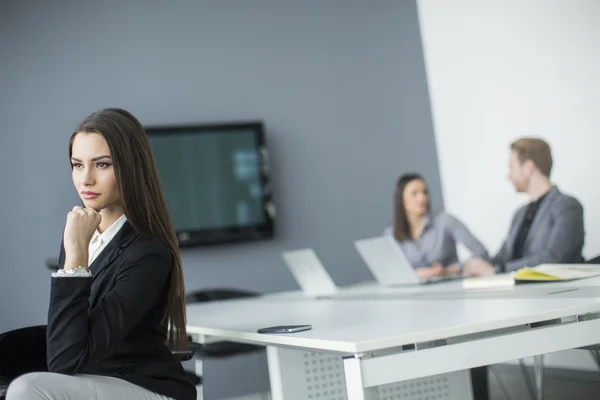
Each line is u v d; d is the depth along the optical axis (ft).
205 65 17.02
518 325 5.46
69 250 5.40
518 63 15.90
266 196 16.93
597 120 13.92
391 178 18.53
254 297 13.16
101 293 5.61
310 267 11.52
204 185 16.46
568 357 13.92
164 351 5.81
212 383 16.03
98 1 16.26
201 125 16.53
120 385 5.33
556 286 7.65
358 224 18.10
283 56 17.79
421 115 18.97
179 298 6.02
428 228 14.76
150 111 16.47
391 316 6.53
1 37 15.47
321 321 6.87
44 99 15.69
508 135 16.40
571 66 14.46
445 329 5.08
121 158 5.71
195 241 16.29
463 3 17.43
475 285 9.03
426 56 19.08
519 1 15.72
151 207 5.84
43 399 4.87
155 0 16.72
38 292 15.30
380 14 18.89
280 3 17.89
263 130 17.07
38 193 15.49
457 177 18.33
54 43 15.84
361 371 4.89
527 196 15.96
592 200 14.25
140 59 16.49
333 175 17.98
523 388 13.42
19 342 6.37
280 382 8.48
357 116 18.37
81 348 5.14
